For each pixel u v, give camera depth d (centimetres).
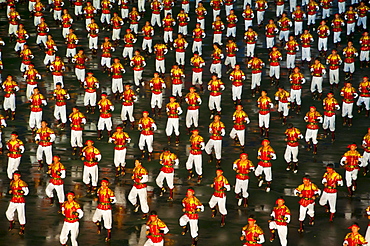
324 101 3438
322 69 3912
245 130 3603
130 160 3241
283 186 2997
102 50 4553
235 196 2917
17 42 4597
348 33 4925
